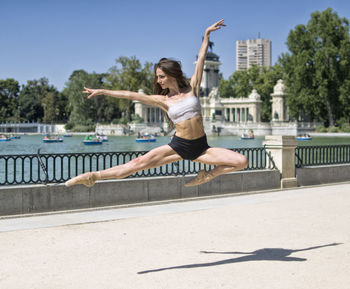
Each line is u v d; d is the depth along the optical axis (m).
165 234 9.94
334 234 9.80
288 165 17.77
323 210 12.79
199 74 5.70
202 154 5.66
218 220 11.48
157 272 7.18
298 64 102.00
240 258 7.96
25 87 183.88
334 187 18.17
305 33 105.81
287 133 122.88
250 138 99.56
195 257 8.05
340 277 6.88
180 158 5.65
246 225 10.84
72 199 12.89
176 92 5.66
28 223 11.15
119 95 5.50
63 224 11.03
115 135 124.44
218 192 15.86
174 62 5.56
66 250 8.59
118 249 8.65
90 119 140.50
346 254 8.18
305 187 18.12
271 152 17.84
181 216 12.08
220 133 127.62
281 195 15.96
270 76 146.38
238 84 157.88
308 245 8.87
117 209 13.25
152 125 134.88
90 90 5.44
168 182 14.67
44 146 72.81
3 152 59.06
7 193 11.94
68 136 116.00
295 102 105.75
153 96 5.64
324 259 7.86
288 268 7.35
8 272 7.23
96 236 9.77
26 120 176.38
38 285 6.61
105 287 6.51
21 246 8.90
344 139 91.00
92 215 12.25
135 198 13.99
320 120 131.00
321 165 19.42
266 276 6.94
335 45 104.75
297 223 11.01
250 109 144.25
